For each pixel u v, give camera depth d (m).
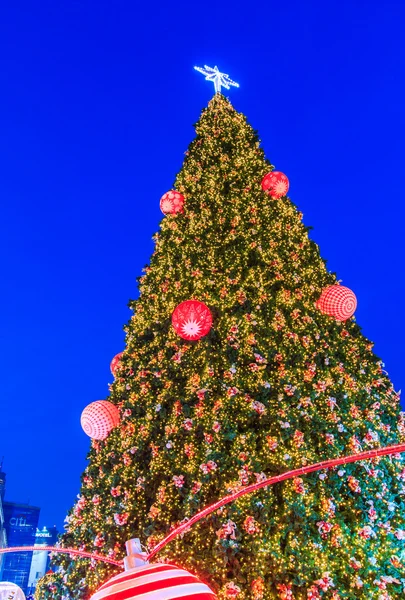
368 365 9.32
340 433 7.58
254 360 7.82
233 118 12.07
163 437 7.63
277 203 10.23
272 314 8.41
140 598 3.05
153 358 8.66
